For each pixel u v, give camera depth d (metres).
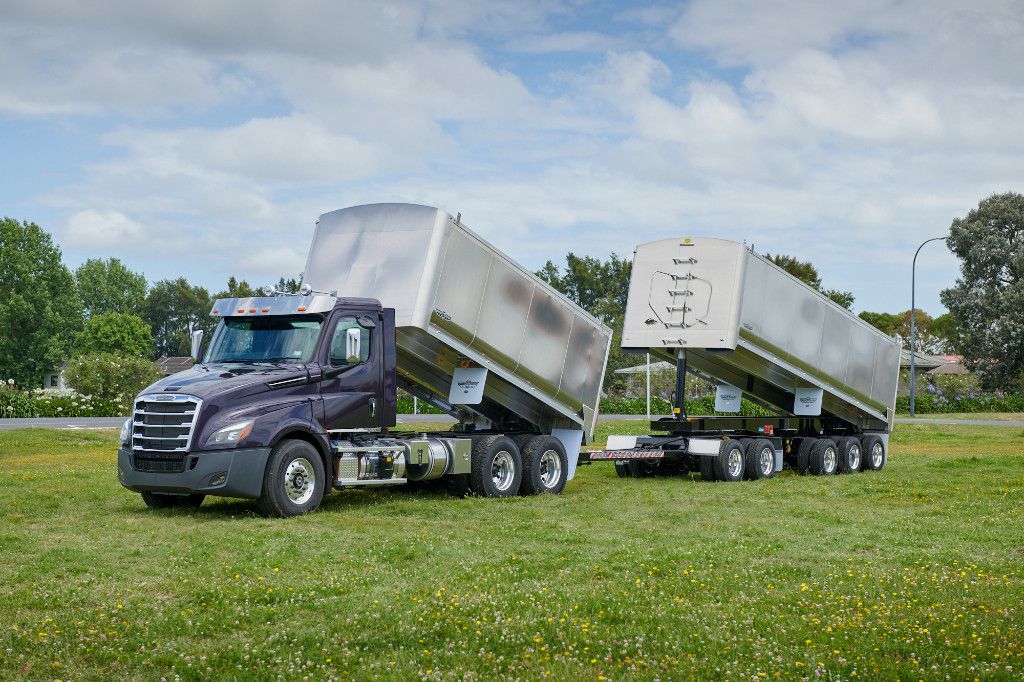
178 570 9.23
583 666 6.48
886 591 8.60
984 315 82.31
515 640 6.99
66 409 40.72
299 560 9.81
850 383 22.08
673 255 19.23
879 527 12.57
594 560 10.04
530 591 8.48
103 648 6.64
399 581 8.90
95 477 17.17
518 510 14.04
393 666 6.42
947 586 8.84
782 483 18.70
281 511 12.91
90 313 132.75
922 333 111.75
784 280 20.00
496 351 15.80
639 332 19.41
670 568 9.63
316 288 15.52
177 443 12.52
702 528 12.51
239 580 8.82
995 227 85.94
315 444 13.62
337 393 13.83
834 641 6.96
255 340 14.09
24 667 6.29
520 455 16.19
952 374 75.12
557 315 16.83
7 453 22.80
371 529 12.00
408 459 14.66
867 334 22.55
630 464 20.27
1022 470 21.02
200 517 12.82
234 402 12.76
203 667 6.32
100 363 42.62
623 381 67.56
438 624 7.30
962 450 28.44
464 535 11.64
